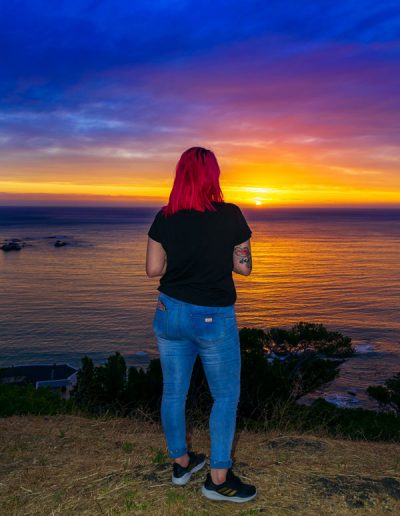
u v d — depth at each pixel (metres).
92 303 131.50
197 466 3.29
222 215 2.86
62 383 51.38
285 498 3.11
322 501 3.08
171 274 2.92
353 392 54.72
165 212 2.92
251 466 3.60
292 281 177.38
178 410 3.13
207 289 2.86
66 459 3.87
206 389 8.47
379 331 99.00
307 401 37.44
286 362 15.30
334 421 9.04
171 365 3.06
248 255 2.97
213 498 3.02
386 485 3.31
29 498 3.19
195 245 2.82
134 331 99.62
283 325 107.19
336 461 3.76
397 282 176.50
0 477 3.55
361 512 2.97
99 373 9.88
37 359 81.12
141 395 9.40
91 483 3.35
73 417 5.60
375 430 8.45
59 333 98.56
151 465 3.59
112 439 4.49
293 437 4.34
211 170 2.87
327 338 16.27
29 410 6.38
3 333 99.06
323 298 142.50
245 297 142.38
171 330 2.92
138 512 2.94
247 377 9.39
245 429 5.84
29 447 4.22
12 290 153.62
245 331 16.11
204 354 2.94
